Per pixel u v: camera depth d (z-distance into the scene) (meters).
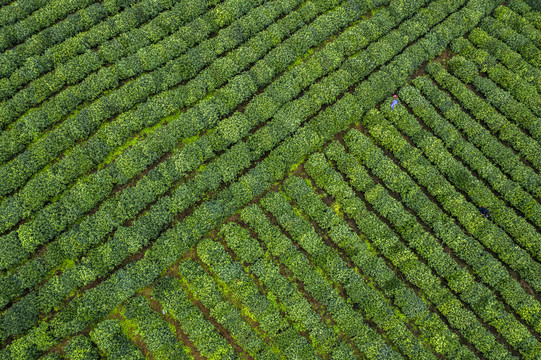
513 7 46.88
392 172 39.00
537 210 38.47
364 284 36.19
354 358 34.03
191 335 33.47
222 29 42.78
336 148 39.47
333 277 35.97
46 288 33.31
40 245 35.03
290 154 38.66
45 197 35.81
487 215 38.84
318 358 33.78
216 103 39.50
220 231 36.28
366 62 42.19
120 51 40.62
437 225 37.72
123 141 38.25
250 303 34.53
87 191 35.91
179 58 40.81
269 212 37.66
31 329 32.66
